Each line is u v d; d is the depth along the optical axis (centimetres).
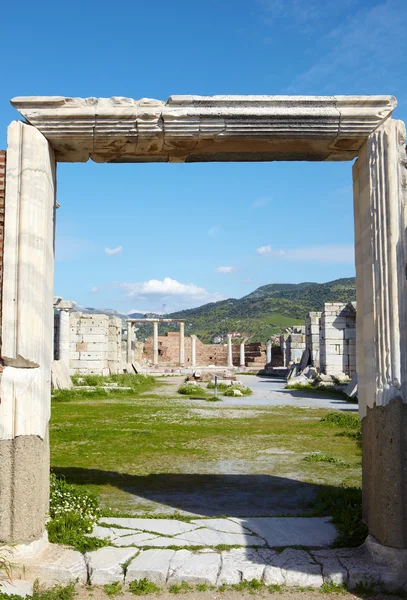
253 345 6631
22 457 554
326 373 2909
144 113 594
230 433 1345
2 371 566
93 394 2348
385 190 584
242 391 2634
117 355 3625
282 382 3775
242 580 527
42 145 591
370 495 586
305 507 745
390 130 589
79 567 537
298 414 1753
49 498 648
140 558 555
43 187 587
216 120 602
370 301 596
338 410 1872
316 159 674
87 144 620
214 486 852
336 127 604
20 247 570
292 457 1068
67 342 3023
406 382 564
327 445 1194
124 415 1698
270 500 777
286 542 602
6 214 573
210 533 629
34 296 574
